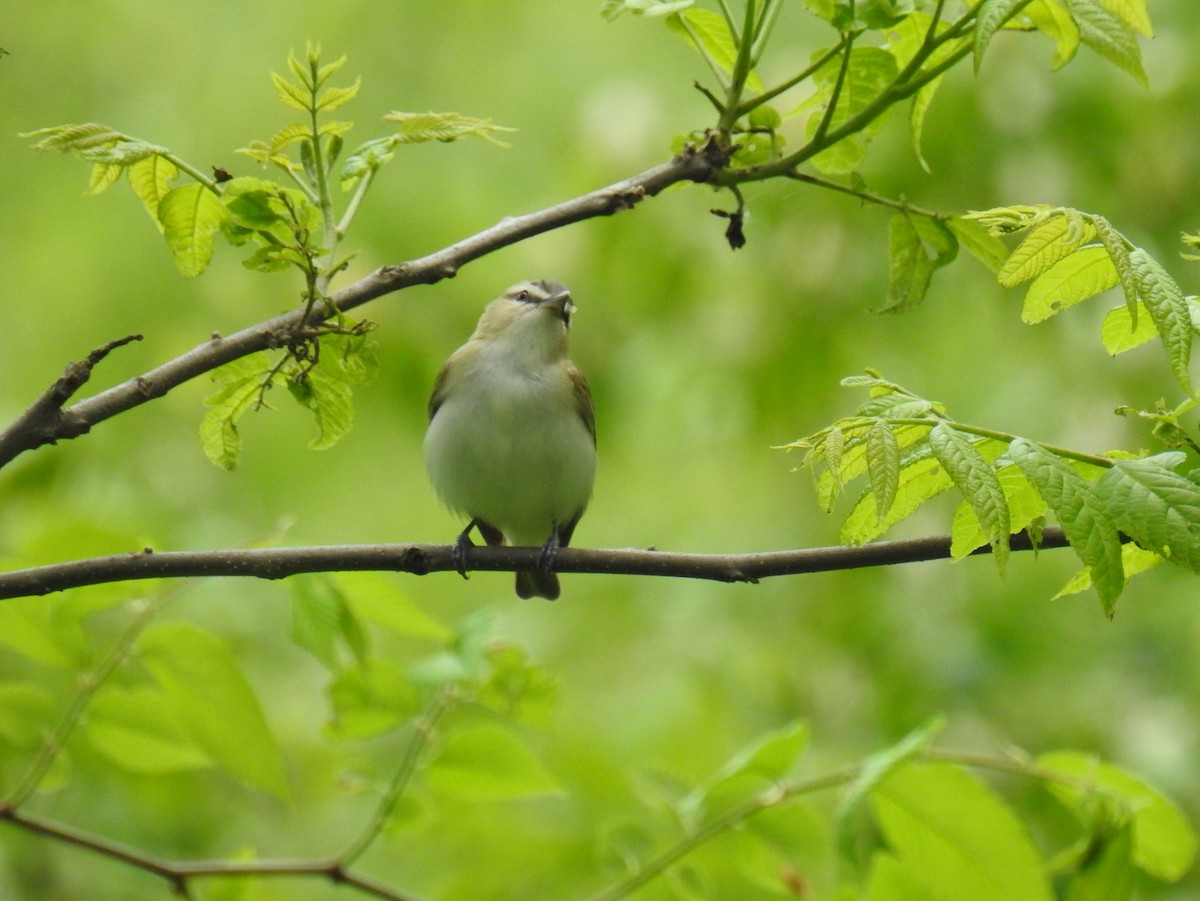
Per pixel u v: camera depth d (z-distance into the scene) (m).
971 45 6.02
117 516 10.98
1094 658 12.86
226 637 11.06
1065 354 13.08
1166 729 12.18
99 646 9.04
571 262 13.34
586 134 13.24
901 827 6.79
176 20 15.11
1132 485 4.62
